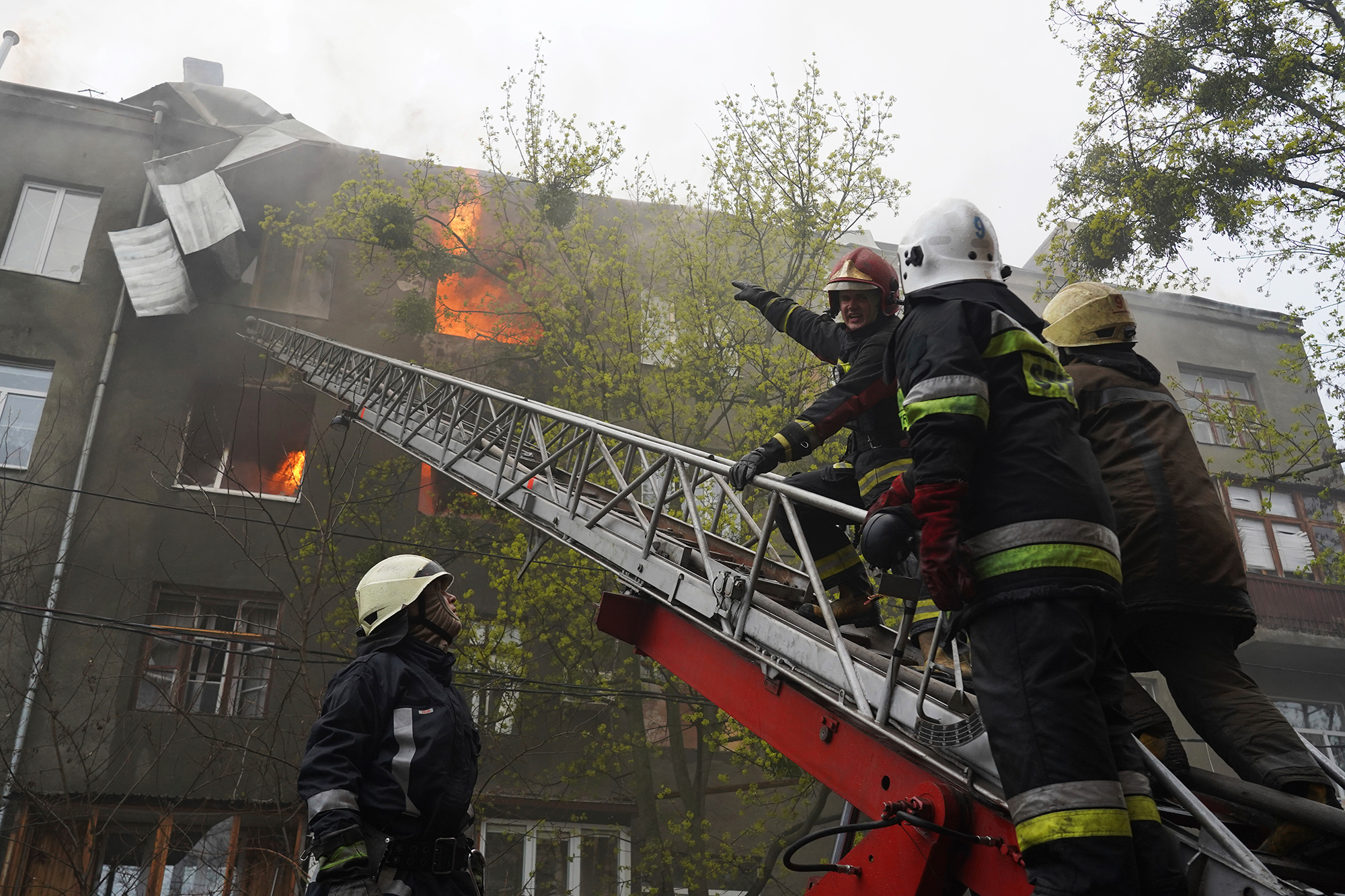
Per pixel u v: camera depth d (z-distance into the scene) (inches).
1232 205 519.2
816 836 108.7
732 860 526.0
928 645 143.6
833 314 165.0
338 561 612.1
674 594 177.3
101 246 692.7
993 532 85.6
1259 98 521.0
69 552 587.2
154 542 605.3
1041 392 88.5
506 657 538.9
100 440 630.5
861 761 125.0
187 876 501.7
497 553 620.4
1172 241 549.3
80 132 728.3
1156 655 115.2
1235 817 107.0
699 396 592.7
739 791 550.6
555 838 571.5
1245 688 110.1
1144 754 92.0
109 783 464.4
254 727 544.4
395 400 445.7
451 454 366.6
